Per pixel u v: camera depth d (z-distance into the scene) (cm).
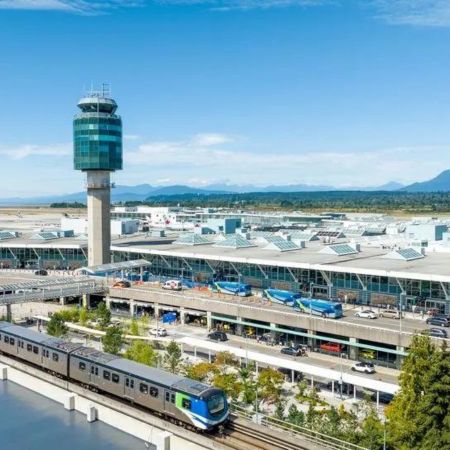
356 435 5475
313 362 9400
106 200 15700
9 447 5578
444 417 4912
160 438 5309
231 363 8344
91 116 15200
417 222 19312
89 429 6003
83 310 11706
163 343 9919
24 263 17700
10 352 7919
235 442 5219
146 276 14988
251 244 15738
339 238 18150
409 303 10950
